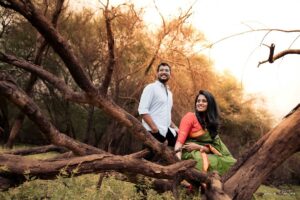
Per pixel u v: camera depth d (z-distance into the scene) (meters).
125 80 15.58
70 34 15.92
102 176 3.14
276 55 3.21
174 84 14.49
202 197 3.12
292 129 3.07
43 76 2.83
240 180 3.05
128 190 3.33
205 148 3.79
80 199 2.50
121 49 12.12
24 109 2.35
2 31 15.93
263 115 19.47
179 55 13.62
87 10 15.47
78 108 20.75
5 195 2.42
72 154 3.07
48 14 9.44
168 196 3.13
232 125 19.89
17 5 2.09
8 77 2.33
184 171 3.09
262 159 3.08
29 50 16.05
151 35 13.70
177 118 15.67
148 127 4.04
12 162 2.50
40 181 2.73
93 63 16.23
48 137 2.67
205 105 3.92
